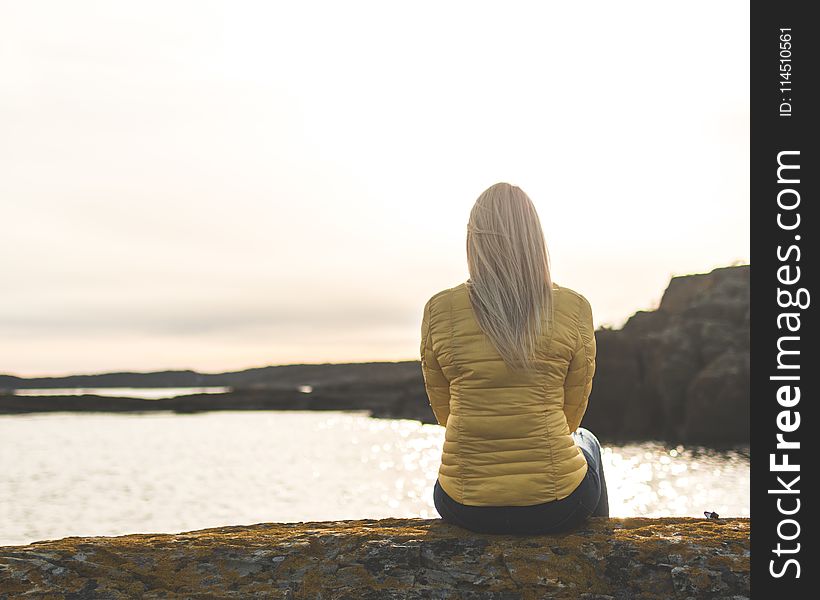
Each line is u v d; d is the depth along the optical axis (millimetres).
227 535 4125
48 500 31172
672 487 34344
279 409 169125
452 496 3936
